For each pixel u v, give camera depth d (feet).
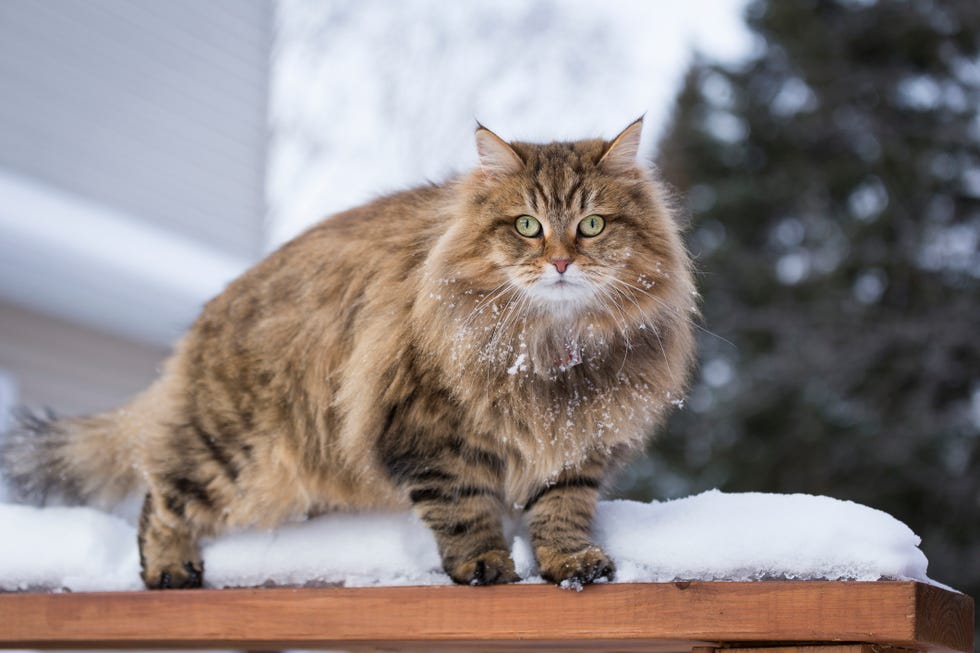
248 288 12.94
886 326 39.06
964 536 37.29
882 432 38.14
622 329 11.25
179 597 11.12
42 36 30.17
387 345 11.37
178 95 33.01
